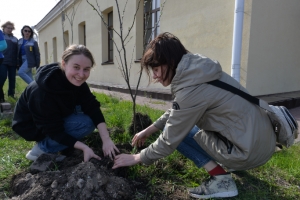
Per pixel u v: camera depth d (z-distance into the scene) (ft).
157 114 11.65
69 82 6.20
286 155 7.89
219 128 5.03
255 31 15.10
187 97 4.78
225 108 4.85
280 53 17.25
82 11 35.45
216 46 16.43
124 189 5.43
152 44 5.10
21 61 18.66
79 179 5.15
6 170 6.66
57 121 6.18
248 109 4.95
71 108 6.61
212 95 4.80
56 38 48.19
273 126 5.38
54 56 51.55
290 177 6.68
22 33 18.39
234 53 14.74
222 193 5.55
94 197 5.01
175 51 4.93
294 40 18.29
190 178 6.61
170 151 5.29
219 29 16.08
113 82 29.35
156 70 5.17
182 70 4.77
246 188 6.16
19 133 6.80
